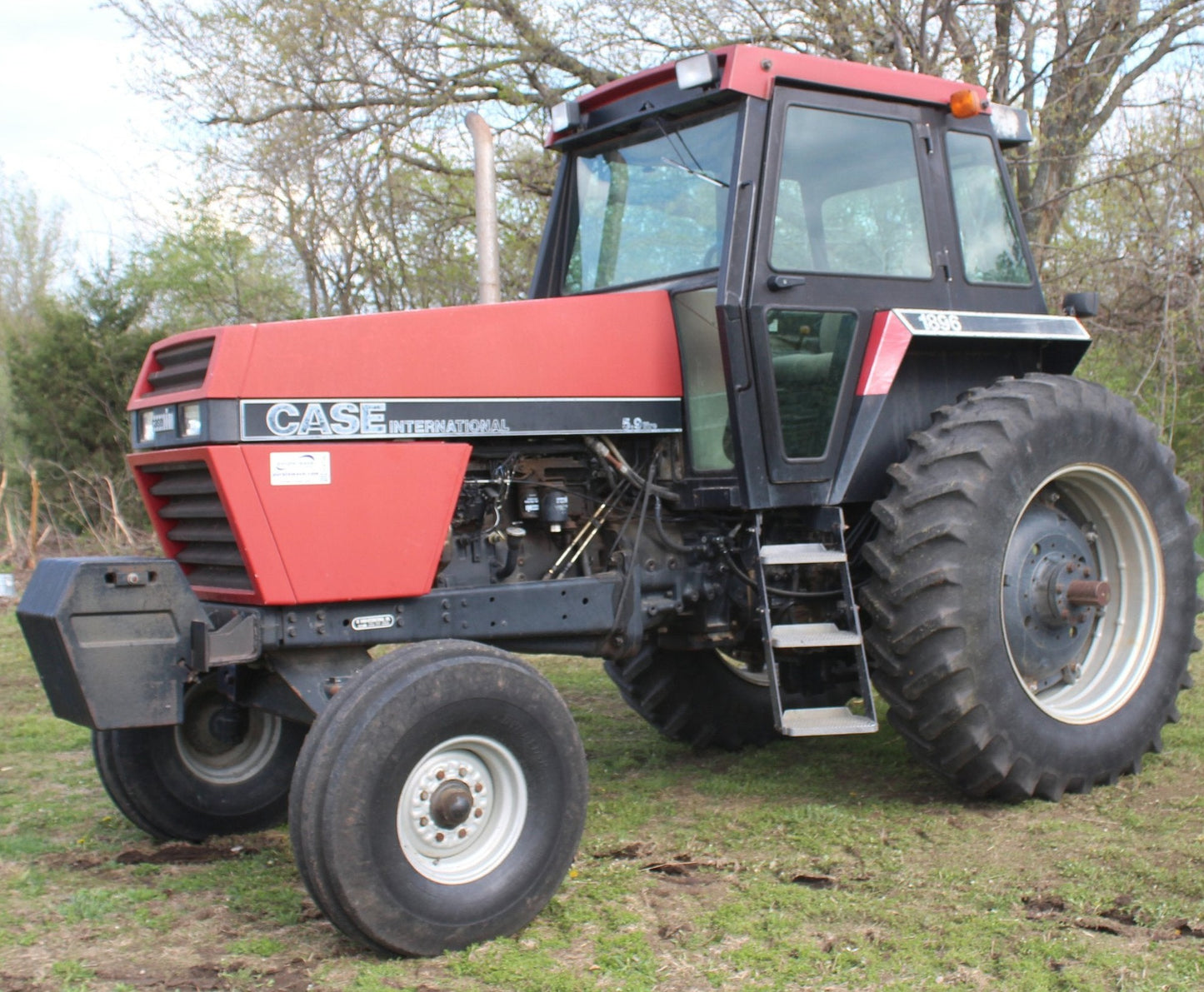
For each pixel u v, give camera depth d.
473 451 3.84
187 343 3.53
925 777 4.62
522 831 3.32
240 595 3.47
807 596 4.23
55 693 3.31
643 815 4.26
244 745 4.30
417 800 3.19
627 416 4.05
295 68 12.26
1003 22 11.31
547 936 3.23
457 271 13.49
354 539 3.47
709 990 2.86
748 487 4.02
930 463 4.13
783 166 4.17
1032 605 4.39
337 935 3.30
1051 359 5.03
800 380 4.19
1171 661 4.66
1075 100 11.38
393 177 12.51
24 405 15.80
